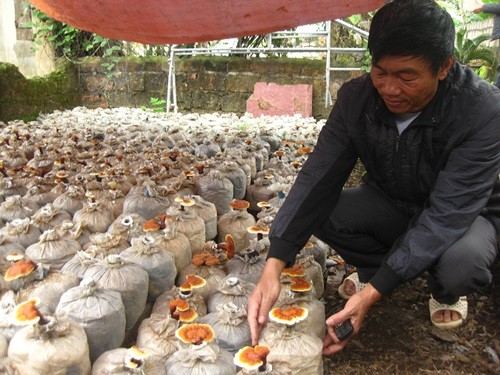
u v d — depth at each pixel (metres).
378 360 2.62
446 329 2.86
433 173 2.40
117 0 3.15
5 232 3.10
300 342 2.25
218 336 2.32
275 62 9.53
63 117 8.16
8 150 5.24
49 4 3.44
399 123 2.36
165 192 3.93
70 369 1.99
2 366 1.91
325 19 3.19
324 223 2.81
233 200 4.06
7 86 8.41
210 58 9.81
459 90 2.22
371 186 2.88
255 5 3.09
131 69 10.19
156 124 7.39
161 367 2.15
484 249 2.37
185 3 3.11
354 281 3.18
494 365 2.59
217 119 8.41
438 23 1.90
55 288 2.45
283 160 5.40
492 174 2.24
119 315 2.30
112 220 3.51
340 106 2.50
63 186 4.03
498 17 5.35
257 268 2.91
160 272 2.73
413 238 2.23
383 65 1.97
